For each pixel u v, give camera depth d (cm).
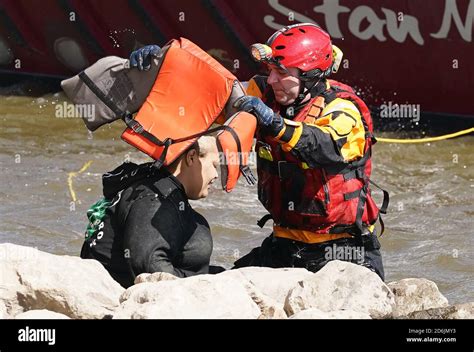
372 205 980
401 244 1312
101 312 651
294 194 955
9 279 660
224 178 822
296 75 930
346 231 970
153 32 2147
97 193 1498
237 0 2044
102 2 2186
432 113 1950
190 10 2094
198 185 866
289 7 1995
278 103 970
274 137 873
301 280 709
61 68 2288
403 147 1775
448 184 1583
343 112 916
